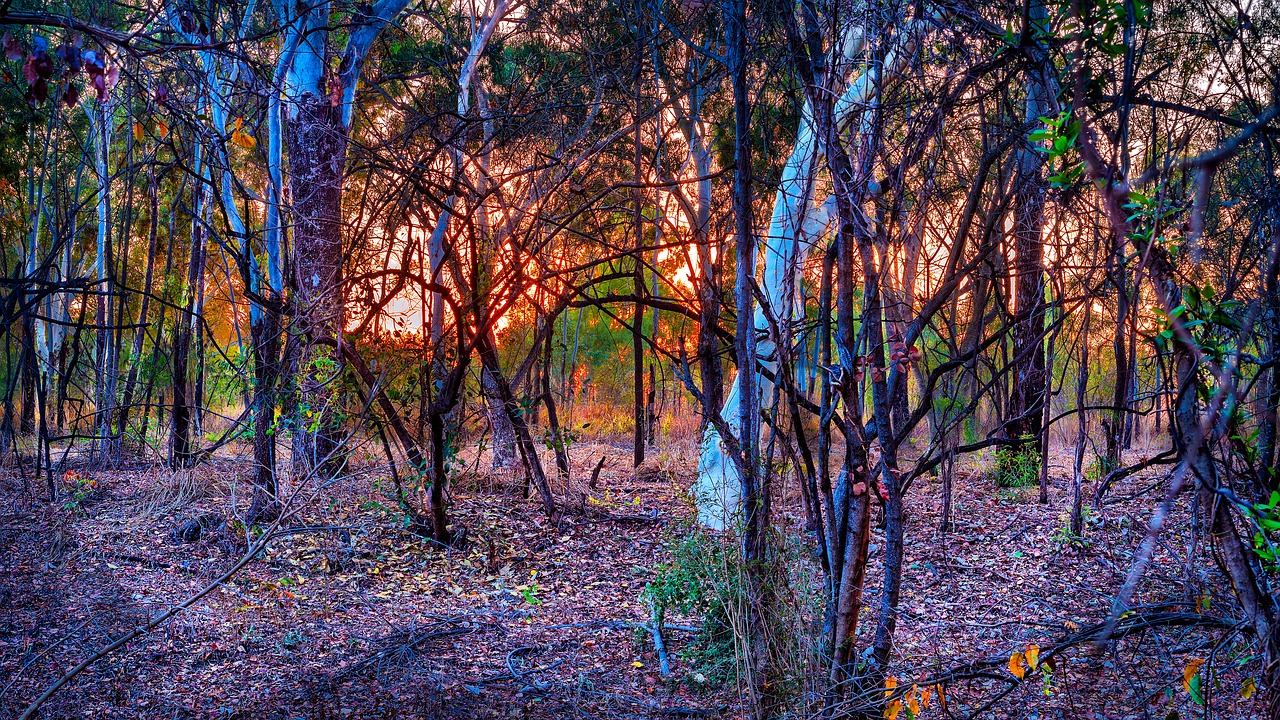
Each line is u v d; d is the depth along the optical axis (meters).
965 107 3.79
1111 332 5.86
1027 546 8.15
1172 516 7.87
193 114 4.91
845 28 3.80
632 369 19.70
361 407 8.71
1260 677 2.66
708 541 5.78
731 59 4.36
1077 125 1.27
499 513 9.77
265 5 5.61
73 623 6.23
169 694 5.20
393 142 7.45
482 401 9.91
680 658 5.84
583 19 8.73
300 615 6.71
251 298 7.37
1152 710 4.11
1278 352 2.24
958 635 6.14
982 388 4.34
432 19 10.57
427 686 5.42
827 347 4.26
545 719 4.93
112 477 10.78
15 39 2.27
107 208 11.30
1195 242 0.80
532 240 7.66
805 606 4.67
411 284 8.49
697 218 11.65
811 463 4.59
